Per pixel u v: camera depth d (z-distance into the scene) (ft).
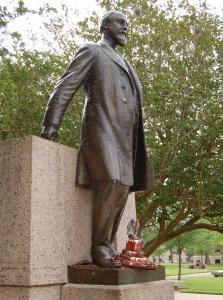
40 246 10.91
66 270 11.67
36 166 11.18
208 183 38.29
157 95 36.50
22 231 10.78
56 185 11.76
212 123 37.93
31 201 10.86
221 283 71.92
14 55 38.42
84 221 12.64
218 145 39.09
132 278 11.54
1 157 11.50
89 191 13.00
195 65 39.22
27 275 10.49
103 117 12.37
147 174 13.66
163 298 12.50
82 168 12.48
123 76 13.21
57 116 12.21
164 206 43.27
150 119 37.96
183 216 44.55
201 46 40.11
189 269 145.59
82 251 12.37
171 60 39.65
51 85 37.40
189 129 37.99
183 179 38.63
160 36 40.24
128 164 12.64
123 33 13.93
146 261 12.20
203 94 37.93
